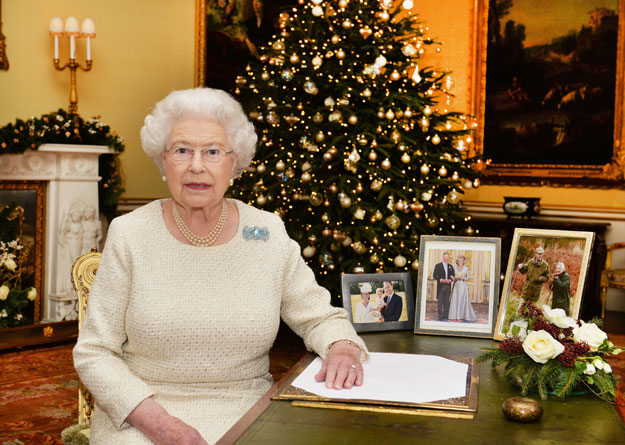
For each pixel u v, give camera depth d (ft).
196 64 25.72
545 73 24.66
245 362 6.33
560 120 24.49
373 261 15.78
